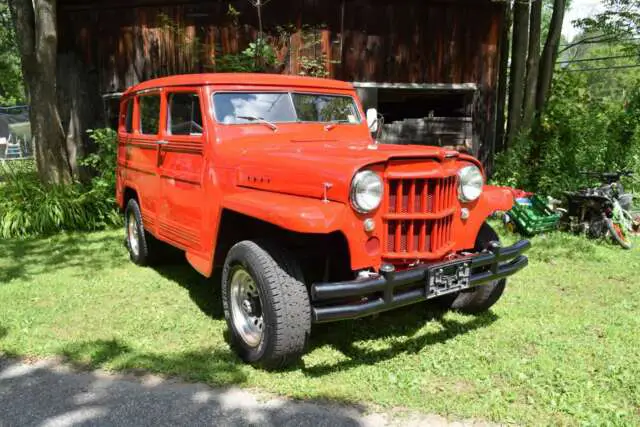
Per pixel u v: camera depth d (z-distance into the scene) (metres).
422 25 9.14
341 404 2.99
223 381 3.23
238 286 3.55
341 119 4.64
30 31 8.02
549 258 5.95
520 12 9.31
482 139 9.70
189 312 4.42
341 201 3.01
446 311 4.40
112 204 8.21
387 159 3.08
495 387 3.15
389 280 2.99
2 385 3.26
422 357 3.54
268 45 8.30
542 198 7.74
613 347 3.65
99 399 3.07
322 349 3.69
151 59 9.23
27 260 6.17
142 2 9.05
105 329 4.06
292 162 3.32
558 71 11.38
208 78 4.08
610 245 6.62
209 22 8.96
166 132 4.66
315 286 2.85
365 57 9.03
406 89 9.34
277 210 3.03
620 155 9.02
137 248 5.87
